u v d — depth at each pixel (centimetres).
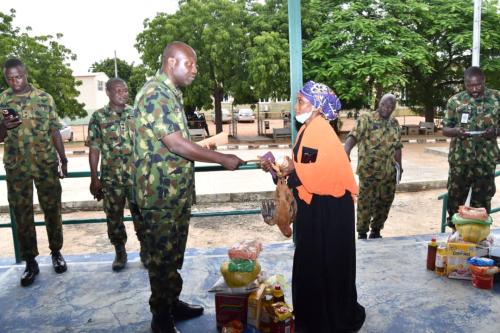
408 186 1041
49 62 2275
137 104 261
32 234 384
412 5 1850
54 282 381
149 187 265
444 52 2025
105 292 360
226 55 2031
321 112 265
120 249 405
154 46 2117
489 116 459
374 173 500
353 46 1833
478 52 1293
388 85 1683
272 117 4300
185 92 2130
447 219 525
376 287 356
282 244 457
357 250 438
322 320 270
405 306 324
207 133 2462
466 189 485
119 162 392
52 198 393
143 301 344
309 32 1953
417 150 1709
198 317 318
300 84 414
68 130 2472
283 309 281
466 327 295
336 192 261
